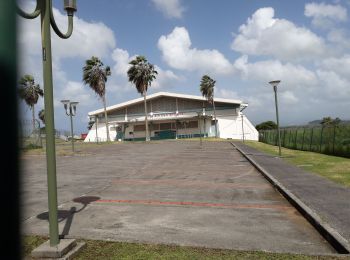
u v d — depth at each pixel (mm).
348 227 6133
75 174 14867
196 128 67938
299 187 10359
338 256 4926
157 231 6387
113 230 6441
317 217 6805
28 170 16516
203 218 7352
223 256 4949
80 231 6355
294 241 5848
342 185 10586
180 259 4820
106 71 54500
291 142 32344
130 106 73062
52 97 4961
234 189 10969
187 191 10648
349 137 20375
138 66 56719
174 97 70062
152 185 11844
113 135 72875
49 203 4984
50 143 4961
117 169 16766
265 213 7801
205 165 18438
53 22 5035
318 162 17719
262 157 21438
